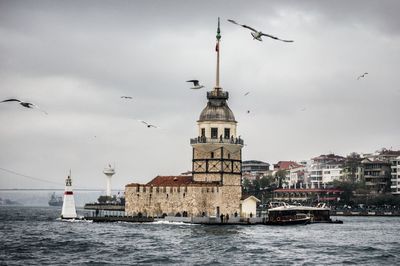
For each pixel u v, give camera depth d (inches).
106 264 4259.4
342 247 5285.4
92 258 4527.6
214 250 4963.1
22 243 5447.8
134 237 5935.0
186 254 4736.7
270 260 4475.9
